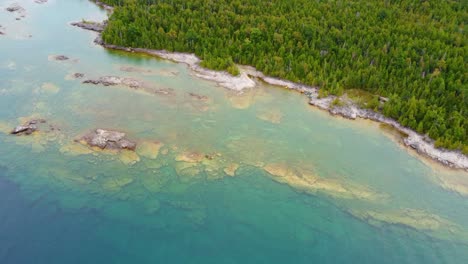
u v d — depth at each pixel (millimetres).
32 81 69375
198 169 52594
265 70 78188
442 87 66750
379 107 68875
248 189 50156
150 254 40562
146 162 52719
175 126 61156
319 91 72312
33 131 56188
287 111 68625
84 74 73688
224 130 61531
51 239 41000
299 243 43406
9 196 45469
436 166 57312
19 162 50562
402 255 43156
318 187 51562
